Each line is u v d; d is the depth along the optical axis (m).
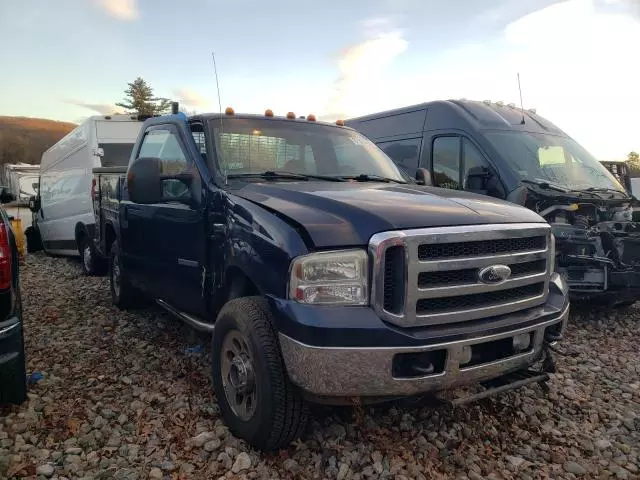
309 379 2.94
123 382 4.42
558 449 3.60
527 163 7.22
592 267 6.23
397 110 8.98
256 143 4.65
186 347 5.26
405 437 3.60
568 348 5.62
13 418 3.74
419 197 3.62
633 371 5.07
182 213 4.55
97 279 9.19
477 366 3.17
